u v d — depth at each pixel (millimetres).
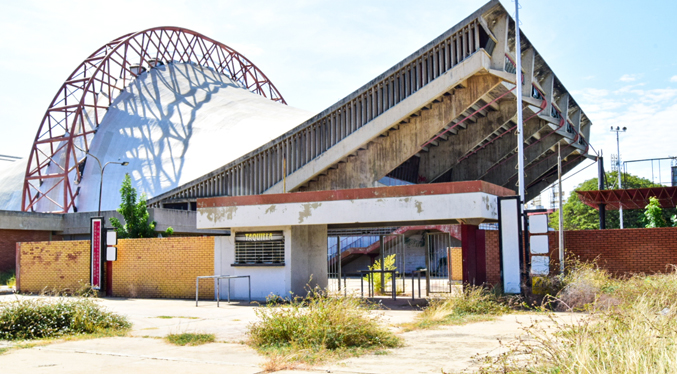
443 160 50812
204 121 73000
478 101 42719
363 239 45562
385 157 42594
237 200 21562
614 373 6242
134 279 24656
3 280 38656
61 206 66062
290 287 20875
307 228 22453
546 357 7477
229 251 22438
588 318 8602
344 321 10680
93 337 12289
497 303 16375
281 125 67062
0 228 42844
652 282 15680
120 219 45188
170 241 24000
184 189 51469
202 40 92438
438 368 8312
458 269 32969
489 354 9258
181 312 17594
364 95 41875
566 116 52469
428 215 18047
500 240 18062
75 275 26125
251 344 10898
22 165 85750
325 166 42781
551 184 68312
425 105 40438
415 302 19453
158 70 87562
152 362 9258
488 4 36219
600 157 43562
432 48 38625
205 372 8359
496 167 59188
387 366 8547
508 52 39812
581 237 23562
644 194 36562
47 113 68438
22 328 12664
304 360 9148
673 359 6301
